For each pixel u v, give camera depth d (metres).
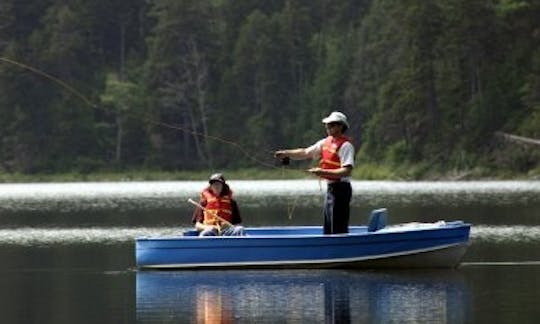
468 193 101.38
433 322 28.14
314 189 122.12
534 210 68.94
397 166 172.38
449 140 172.62
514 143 165.75
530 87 173.25
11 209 80.94
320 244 38.69
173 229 56.91
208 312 30.14
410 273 37.56
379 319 28.69
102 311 30.48
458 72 178.62
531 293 32.28
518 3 179.38
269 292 33.53
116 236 52.81
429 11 177.25
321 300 31.89
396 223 57.81
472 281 35.16
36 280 36.62
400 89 178.50
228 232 40.16
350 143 38.91
